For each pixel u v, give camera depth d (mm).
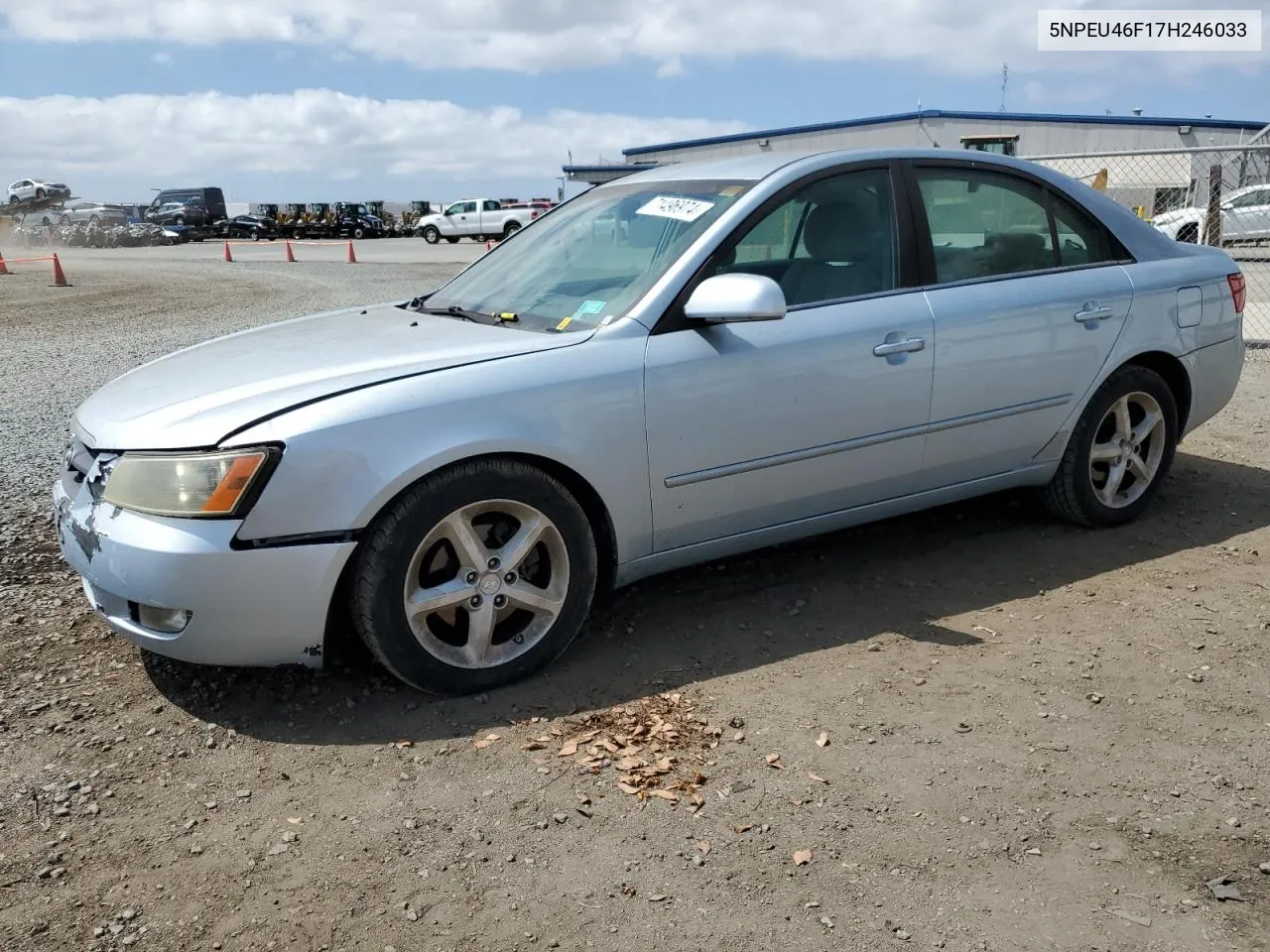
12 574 4156
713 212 3607
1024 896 2236
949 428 3938
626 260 3658
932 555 4285
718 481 3475
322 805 2613
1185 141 30703
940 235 3982
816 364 3564
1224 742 2834
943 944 2098
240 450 2805
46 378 8953
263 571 2826
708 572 4129
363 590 2947
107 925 2193
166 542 2809
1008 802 2574
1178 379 4648
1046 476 4379
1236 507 4848
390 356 3221
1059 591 3898
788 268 3662
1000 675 3234
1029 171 4301
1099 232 4445
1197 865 2332
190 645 2908
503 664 3180
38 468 5797
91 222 43375
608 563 3426
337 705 3111
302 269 24609
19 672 3334
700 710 3043
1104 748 2814
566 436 3137
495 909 2223
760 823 2502
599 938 2131
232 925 2189
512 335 3393
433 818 2547
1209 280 4668
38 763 2816
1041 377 4125
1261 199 15680
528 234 4355
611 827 2498
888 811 2543
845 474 3756
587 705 3090
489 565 3109
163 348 10758
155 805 2625
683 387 3332
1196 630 3537
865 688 3162
